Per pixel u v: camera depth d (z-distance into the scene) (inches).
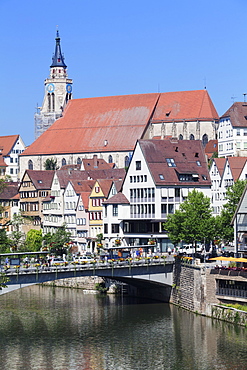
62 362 5177.2
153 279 6766.7
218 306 6146.7
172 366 5049.2
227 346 5388.8
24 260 6692.9
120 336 5753.0
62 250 7283.5
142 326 6018.7
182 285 6688.0
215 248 7608.3
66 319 6368.1
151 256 6904.5
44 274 6107.3
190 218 6884.8
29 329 6033.5
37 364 5147.6
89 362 5177.2
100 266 6422.2
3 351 5433.1
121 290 7637.8
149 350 5374.0
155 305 6875.0
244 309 5949.8
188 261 6614.2
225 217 7145.7
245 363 5064.0
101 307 6875.0
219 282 6220.5
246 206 6486.2
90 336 5782.5
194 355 5231.3
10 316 6540.4
